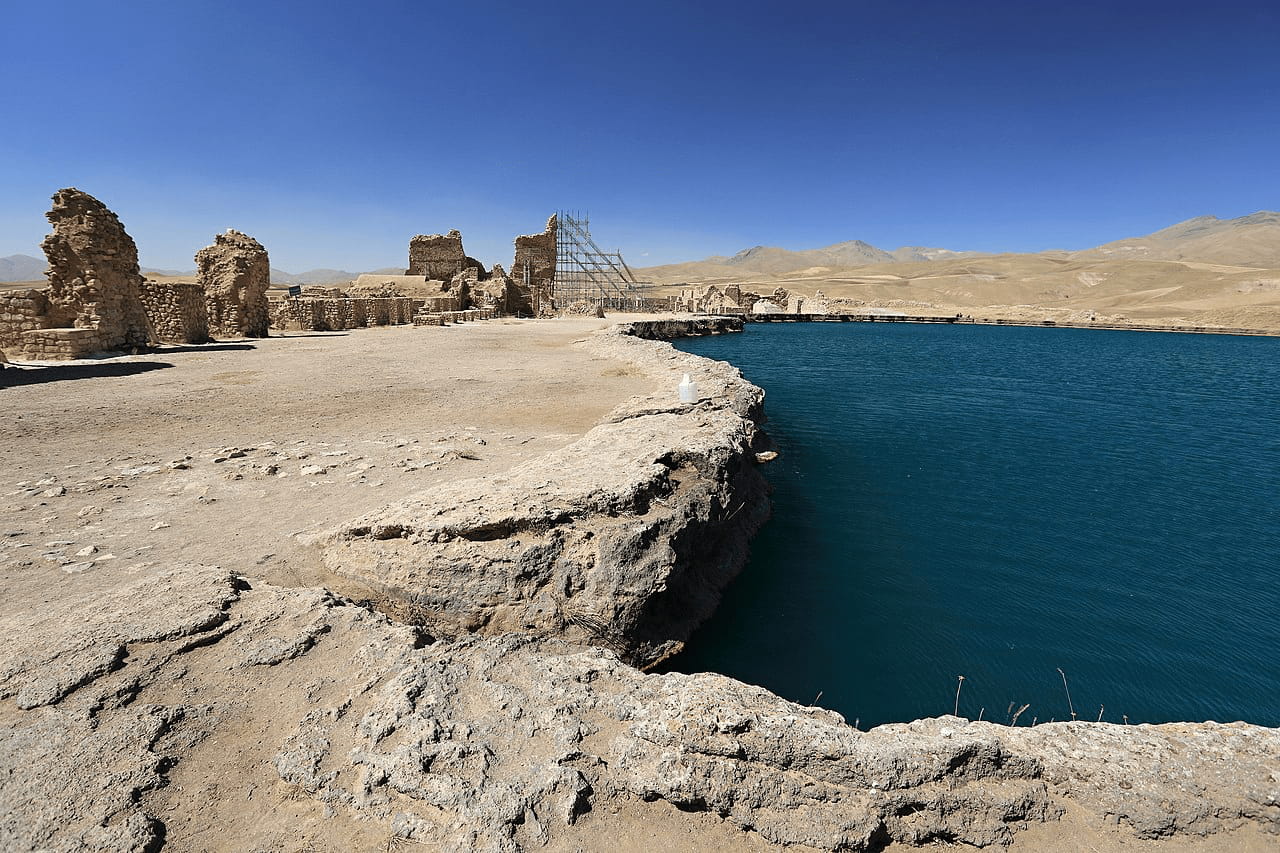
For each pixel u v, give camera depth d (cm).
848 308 11056
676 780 338
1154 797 347
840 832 330
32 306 2220
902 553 1031
